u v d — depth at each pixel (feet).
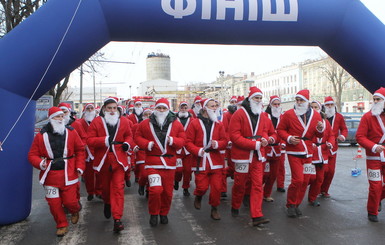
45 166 15.67
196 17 19.02
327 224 17.12
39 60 17.24
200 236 15.89
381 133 17.29
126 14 18.49
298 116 18.42
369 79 21.24
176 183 25.98
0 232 16.85
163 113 17.08
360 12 20.24
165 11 18.67
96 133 17.22
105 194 17.79
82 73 66.23
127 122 17.69
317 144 20.07
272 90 231.50
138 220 18.58
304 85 198.90
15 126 17.42
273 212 19.45
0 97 16.94
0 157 17.17
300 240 15.10
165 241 15.35
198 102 31.17
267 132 18.25
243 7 19.20
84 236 16.19
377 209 17.46
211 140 17.87
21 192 17.99
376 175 17.26
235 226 17.20
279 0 19.60
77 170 16.34
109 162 16.94
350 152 49.57
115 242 15.34
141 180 23.84
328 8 20.04
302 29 20.26
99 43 19.30
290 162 18.40
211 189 18.06
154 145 16.99
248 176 18.47
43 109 43.78
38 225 17.90
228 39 20.15
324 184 22.45
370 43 20.08
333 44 21.33
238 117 17.54
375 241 14.83
